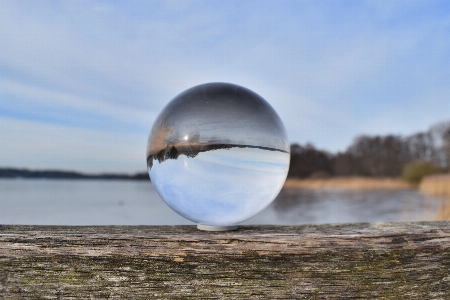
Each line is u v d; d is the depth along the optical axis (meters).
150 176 0.26
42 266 0.22
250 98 0.24
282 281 0.22
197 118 0.22
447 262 0.23
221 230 0.25
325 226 0.27
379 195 2.74
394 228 0.25
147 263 0.22
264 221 1.61
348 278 0.23
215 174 0.22
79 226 0.26
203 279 0.22
